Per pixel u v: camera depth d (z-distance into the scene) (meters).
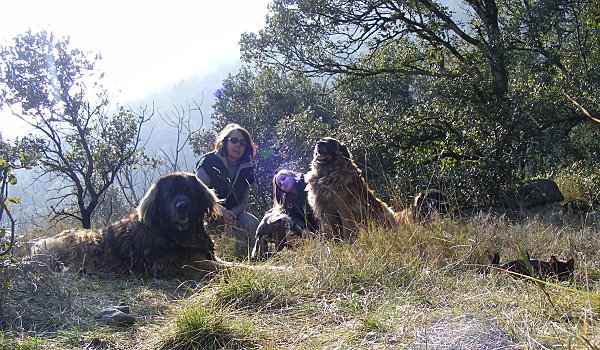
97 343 3.50
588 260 4.95
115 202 11.59
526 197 9.57
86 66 10.36
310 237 5.72
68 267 5.53
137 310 4.17
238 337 3.36
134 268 5.54
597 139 11.05
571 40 13.57
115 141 10.66
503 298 3.74
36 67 10.03
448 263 4.81
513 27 12.61
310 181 7.26
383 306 3.65
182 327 3.42
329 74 14.68
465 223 6.47
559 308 3.44
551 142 11.05
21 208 8.70
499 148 10.23
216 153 7.84
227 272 4.81
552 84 11.38
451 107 11.86
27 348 3.33
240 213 7.75
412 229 5.59
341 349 3.07
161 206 5.57
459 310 3.46
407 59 14.83
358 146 11.18
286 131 12.95
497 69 12.07
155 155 11.31
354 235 6.29
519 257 5.18
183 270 5.57
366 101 14.38
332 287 4.19
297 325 3.59
